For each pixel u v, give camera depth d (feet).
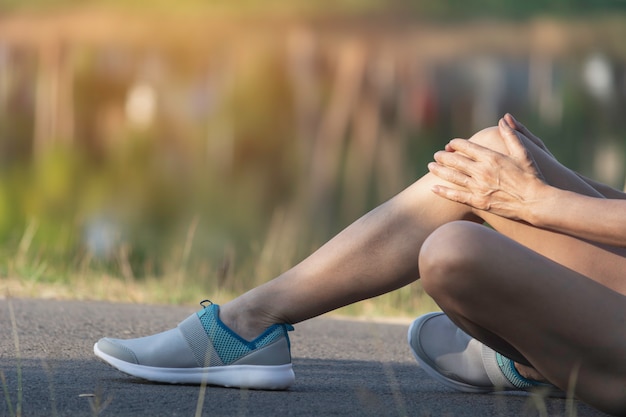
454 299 8.82
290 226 80.79
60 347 13.74
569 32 119.85
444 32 124.88
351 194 105.70
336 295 10.14
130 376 10.98
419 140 118.01
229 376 10.37
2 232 52.60
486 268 8.53
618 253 9.20
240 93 120.16
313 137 118.62
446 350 10.82
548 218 9.15
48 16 115.65
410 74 123.13
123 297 23.52
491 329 9.00
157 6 120.47
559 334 8.79
